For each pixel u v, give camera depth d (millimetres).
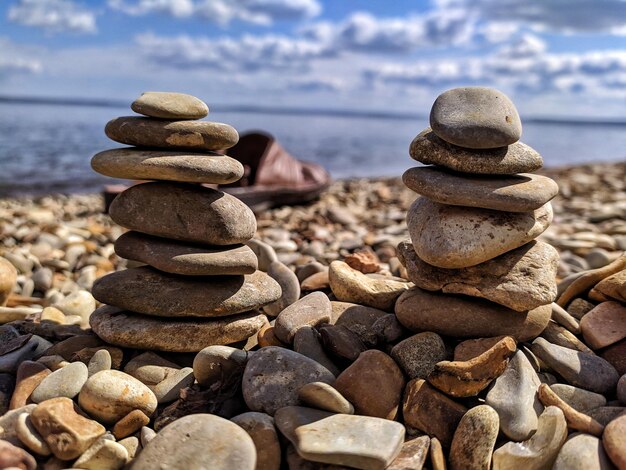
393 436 261
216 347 310
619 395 300
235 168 340
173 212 334
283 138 3596
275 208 875
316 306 358
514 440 276
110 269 576
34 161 1850
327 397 280
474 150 316
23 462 257
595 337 341
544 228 334
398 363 314
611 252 605
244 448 250
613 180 1304
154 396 298
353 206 973
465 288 325
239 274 344
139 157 325
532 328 328
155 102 332
